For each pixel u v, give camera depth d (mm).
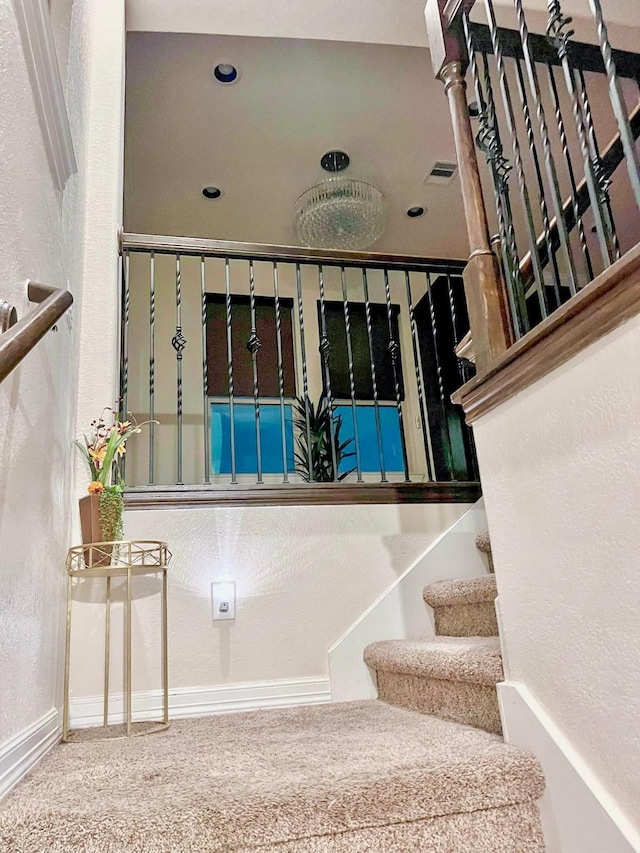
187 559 1987
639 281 934
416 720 1549
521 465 1230
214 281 5020
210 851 898
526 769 1104
